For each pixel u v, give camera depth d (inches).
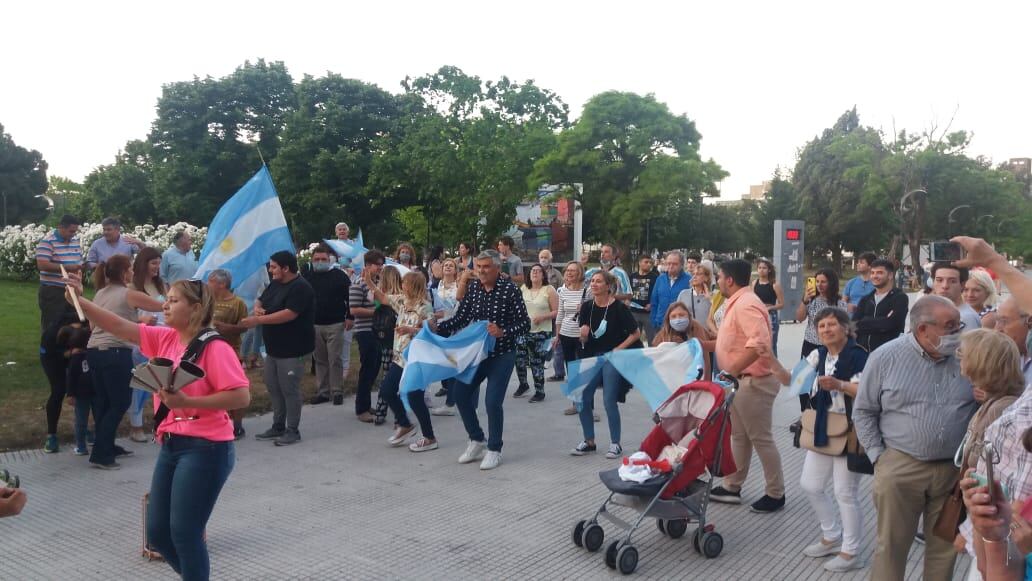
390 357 345.7
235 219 353.1
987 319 221.6
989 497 93.7
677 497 194.7
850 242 2479.1
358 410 343.3
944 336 147.6
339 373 372.2
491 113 1182.9
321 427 330.0
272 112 1592.0
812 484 193.2
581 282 381.4
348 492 243.9
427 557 193.2
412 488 248.8
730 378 206.1
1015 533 93.1
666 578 183.0
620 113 1184.8
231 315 305.4
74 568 184.7
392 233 1477.6
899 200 2037.4
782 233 807.7
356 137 1470.2
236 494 240.8
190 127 1529.3
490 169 1129.4
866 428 156.7
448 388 371.2
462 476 262.7
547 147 1179.9
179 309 148.4
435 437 311.3
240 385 145.0
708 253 552.1
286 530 210.2
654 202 1185.4
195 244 814.5
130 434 303.3
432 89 1210.6
